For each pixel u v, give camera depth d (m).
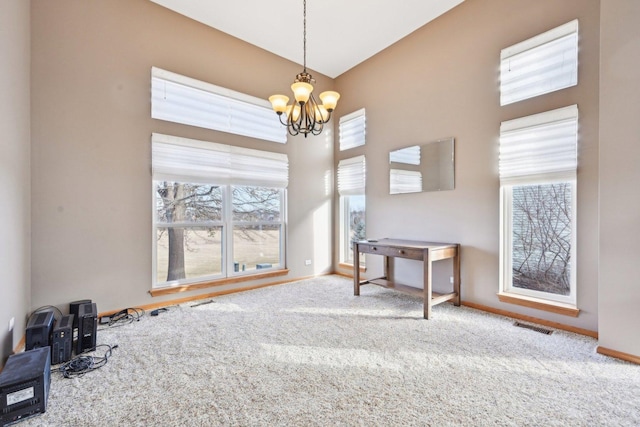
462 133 3.49
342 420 1.60
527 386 1.90
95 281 3.10
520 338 2.60
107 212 3.17
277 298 3.81
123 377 2.02
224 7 3.52
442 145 3.67
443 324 2.93
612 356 2.24
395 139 4.26
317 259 5.07
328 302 3.64
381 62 4.45
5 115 2.16
